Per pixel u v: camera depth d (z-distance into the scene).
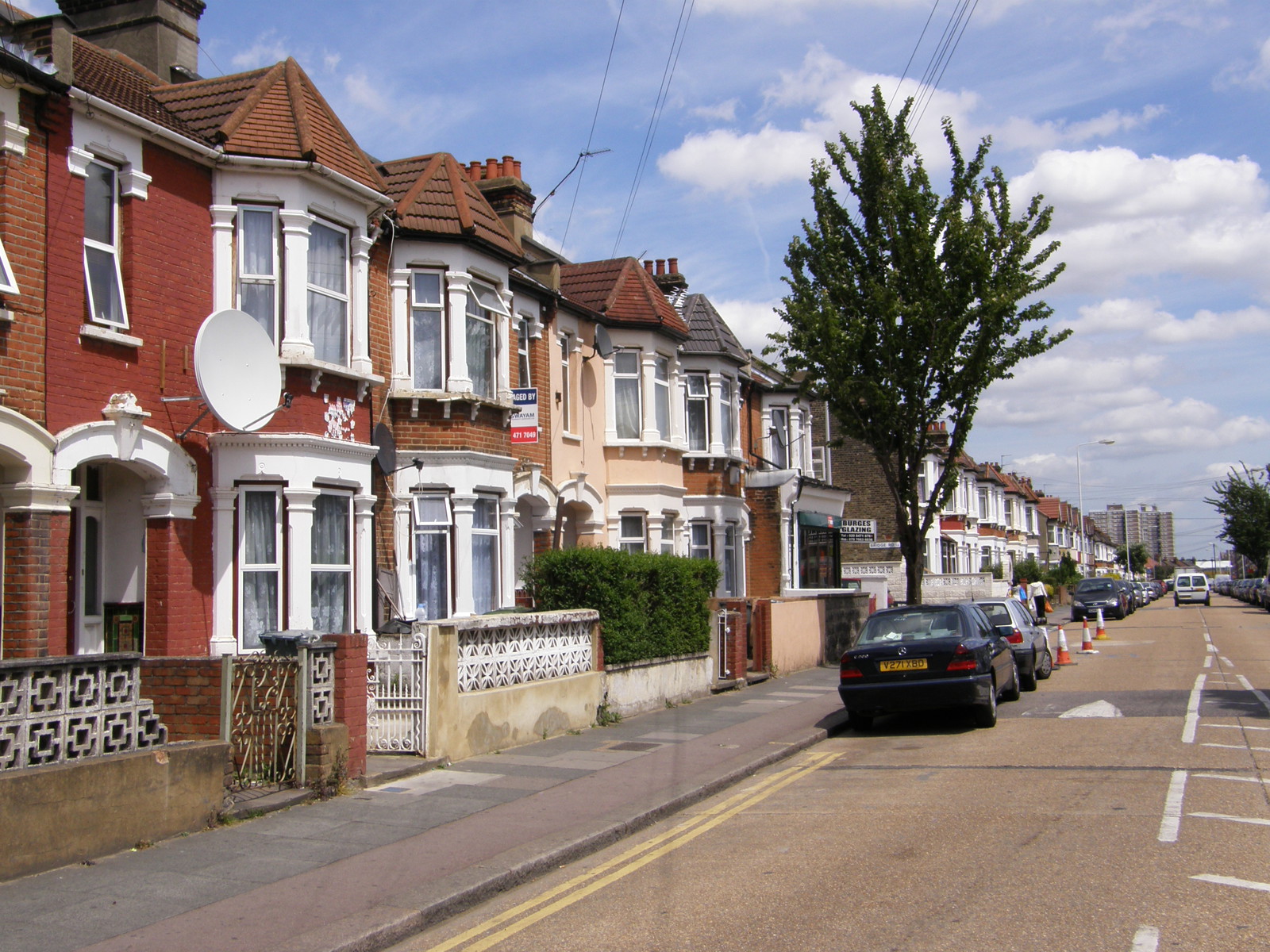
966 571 59.94
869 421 23.95
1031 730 13.59
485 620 12.09
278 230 13.06
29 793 7.01
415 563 15.71
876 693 13.70
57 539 10.38
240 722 9.51
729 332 26.11
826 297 23.70
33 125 10.43
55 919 6.20
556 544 19.53
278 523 12.73
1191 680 18.92
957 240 22.25
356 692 9.99
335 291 13.94
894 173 23.11
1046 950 5.58
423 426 15.77
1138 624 40.66
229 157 12.63
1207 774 10.09
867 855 7.71
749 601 20.77
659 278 26.56
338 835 8.23
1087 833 8.02
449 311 16.03
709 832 8.84
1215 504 78.94
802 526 30.30
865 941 5.85
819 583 31.70
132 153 11.57
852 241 23.94
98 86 11.37
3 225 10.05
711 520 24.66
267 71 13.91
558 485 19.67
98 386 10.96
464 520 15.83
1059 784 9.97
